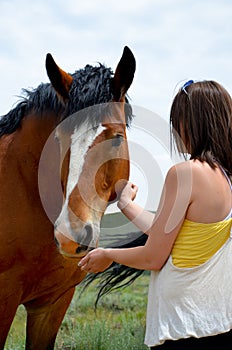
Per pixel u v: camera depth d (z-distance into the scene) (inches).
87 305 215.8
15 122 105.0
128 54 91.2
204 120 74.9
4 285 101.7
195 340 71.9
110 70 94.4
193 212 72.4
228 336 72.8
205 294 72.1
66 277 108.7
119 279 143.3
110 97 88.9
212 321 71.6
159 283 74.3
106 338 160.4
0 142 107.1
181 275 72.4
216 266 72.3
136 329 170.7
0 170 103.0
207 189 72.4
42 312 119.0
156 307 74.5
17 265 101.3
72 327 180.9
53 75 90.7
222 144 74.7
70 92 88.7
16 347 156.1
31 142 101.6
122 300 223.9
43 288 108.1
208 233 72.0
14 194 101.0
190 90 76.2
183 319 71.7
